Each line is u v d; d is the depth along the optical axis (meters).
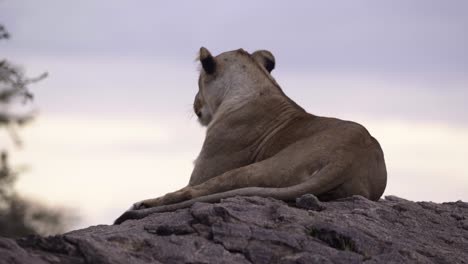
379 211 17.34
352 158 17.78
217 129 19.59
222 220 15.70
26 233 27.09
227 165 19.31
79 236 14.72
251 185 17.80
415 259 15.48
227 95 20.25
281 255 15.07
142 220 16.70
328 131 18.36
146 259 14.58
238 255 15.02
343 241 15.61
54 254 14.02
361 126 18.62
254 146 19.22
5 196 26.92
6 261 13.30
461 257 16.17
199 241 15.16
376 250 15.63
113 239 14.87
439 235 17.14
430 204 19.59
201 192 17.84
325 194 17.73
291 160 17.88
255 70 20.28
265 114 19.45
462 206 19.92
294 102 19.95
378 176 18.36
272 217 16.11
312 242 15.39
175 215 16.28
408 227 17.16
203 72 20.98
